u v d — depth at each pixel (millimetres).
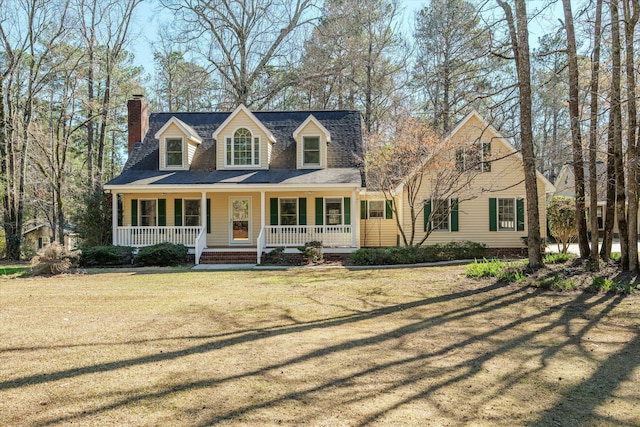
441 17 23406
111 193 19391
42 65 22484
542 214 18953
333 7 30047
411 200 18609
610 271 11016
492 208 18781
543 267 11602
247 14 30656
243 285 11359
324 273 13797
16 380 4641
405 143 16500
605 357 5395
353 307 8484
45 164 24625
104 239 19844
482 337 6328
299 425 3619
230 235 19781
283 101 34656
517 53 11719
